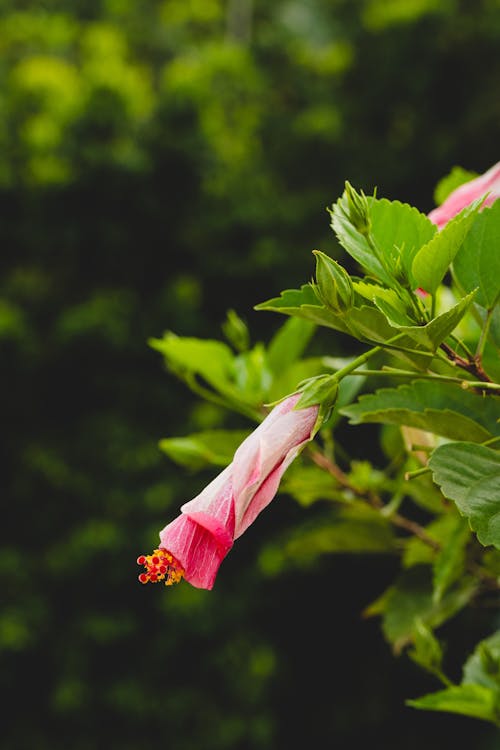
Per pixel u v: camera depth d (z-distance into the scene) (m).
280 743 9.23
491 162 10.79
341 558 9.18
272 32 13.10
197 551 1.23
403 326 1.26
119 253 10.48
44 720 8.84
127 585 9.12
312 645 9.34
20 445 9.69
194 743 8.72
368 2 12.90
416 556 2.13
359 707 9.24
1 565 9.02
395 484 2.20
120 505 9.41
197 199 10.77
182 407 10.09
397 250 1.34
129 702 8.73
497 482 1.28
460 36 11.12
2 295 10.22
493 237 1.38
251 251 10.67
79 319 9.86
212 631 8.95
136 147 10.60
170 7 13.70
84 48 12.46
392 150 11.18
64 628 9.00
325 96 12.34
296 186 11.46
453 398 1.61
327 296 1.30
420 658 1.87
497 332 1.47
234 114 12.37
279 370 2.21
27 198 10.38
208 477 9.47
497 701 1.71
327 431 2.15
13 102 10.97
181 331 10.25
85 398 9.97
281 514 9.38
